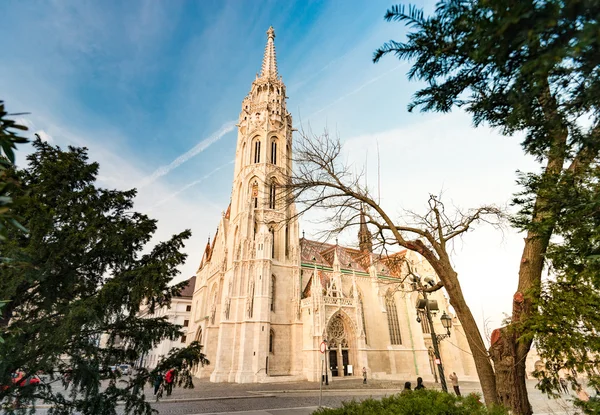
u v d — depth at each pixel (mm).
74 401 9914
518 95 4273
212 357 52000
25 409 9117
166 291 12133
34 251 9125
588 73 4043
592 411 7996
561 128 5043
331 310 49875
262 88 73875
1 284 8258
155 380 11188
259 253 51656
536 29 3311
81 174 11414
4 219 3219
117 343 11188
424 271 63719
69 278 10156
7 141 3205
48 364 8969
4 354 8078
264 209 56625
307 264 57938
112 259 11758
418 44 4613
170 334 11516
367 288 61188
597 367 8086
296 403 24406
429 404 8797
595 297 7988
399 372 54812
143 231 12477
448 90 5281
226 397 27125
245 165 63344
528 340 8773
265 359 44906
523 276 9070
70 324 8766
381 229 12898
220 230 64875
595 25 2955
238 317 48625
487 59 4219
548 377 8883
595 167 6746
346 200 13500
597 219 6391
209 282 65000
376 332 56875
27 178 10352
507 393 8797
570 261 7793
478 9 3611
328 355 46094
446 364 57844
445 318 20875
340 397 27969
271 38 87062
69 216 10664
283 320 50625
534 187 7410
